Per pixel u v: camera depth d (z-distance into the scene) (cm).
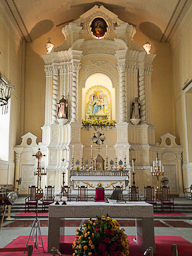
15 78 2042
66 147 1947
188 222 1216
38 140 2178
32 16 2012
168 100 2272
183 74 2002
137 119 1991
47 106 2098
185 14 1895
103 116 2125
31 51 2281
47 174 1936
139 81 2077
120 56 2033
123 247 631
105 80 2161
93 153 1991
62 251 740
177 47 2141
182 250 753
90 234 632
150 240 732
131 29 2112
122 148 1931
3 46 1766
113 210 750
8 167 1875
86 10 2195
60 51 2064
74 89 2006
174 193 2047
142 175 1950
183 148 2039
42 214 1366
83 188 1373
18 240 870
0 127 1897
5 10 1762
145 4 2003
